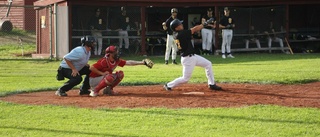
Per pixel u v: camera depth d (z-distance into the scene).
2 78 30.17
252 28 48.34
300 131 15.17
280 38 48.03
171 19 37.03
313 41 49.97
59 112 17.92
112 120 16.67
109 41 45.81
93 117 17.11
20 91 23.52
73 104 19.56
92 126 15.95
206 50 45.91
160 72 31.92
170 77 29.05
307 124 16.02
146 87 24.92
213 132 15.09
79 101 20.27
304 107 18.55
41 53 47.53
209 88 23.38
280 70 31.59
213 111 17.78
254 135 14.77
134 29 46.31
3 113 17.95
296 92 22.55
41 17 47.12
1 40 55.22
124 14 45.81
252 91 22.86
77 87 25.00
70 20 42.59
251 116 17.02
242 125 15.90
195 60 22.55
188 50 22.38
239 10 48.22
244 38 48.34
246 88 23.97
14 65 38.75
